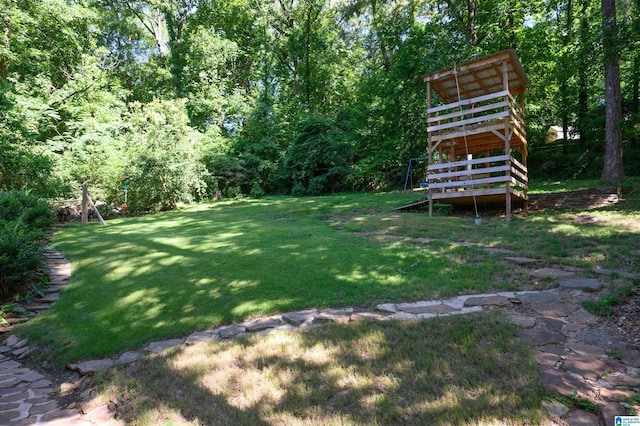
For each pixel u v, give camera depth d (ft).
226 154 69.21
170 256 23.24
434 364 9.54
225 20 87.92
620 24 31.89
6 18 52.26
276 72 91.20
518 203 33.91
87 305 16.83
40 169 40.57
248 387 9.33
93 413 9.23
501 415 7.41
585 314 12.12
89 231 34.65
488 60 29.66
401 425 7.50
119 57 82.69
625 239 20.44
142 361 11.55
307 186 65.31
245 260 21.07
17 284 19.42
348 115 71.56
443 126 32.42
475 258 19.20
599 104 57.16
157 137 50.70
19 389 11.18
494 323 11.63
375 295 15.25
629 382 8.23
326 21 86.02
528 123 56.95
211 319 14.24
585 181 44.39
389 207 39.47
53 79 64.28
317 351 10.88
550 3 54.29
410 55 58.34
